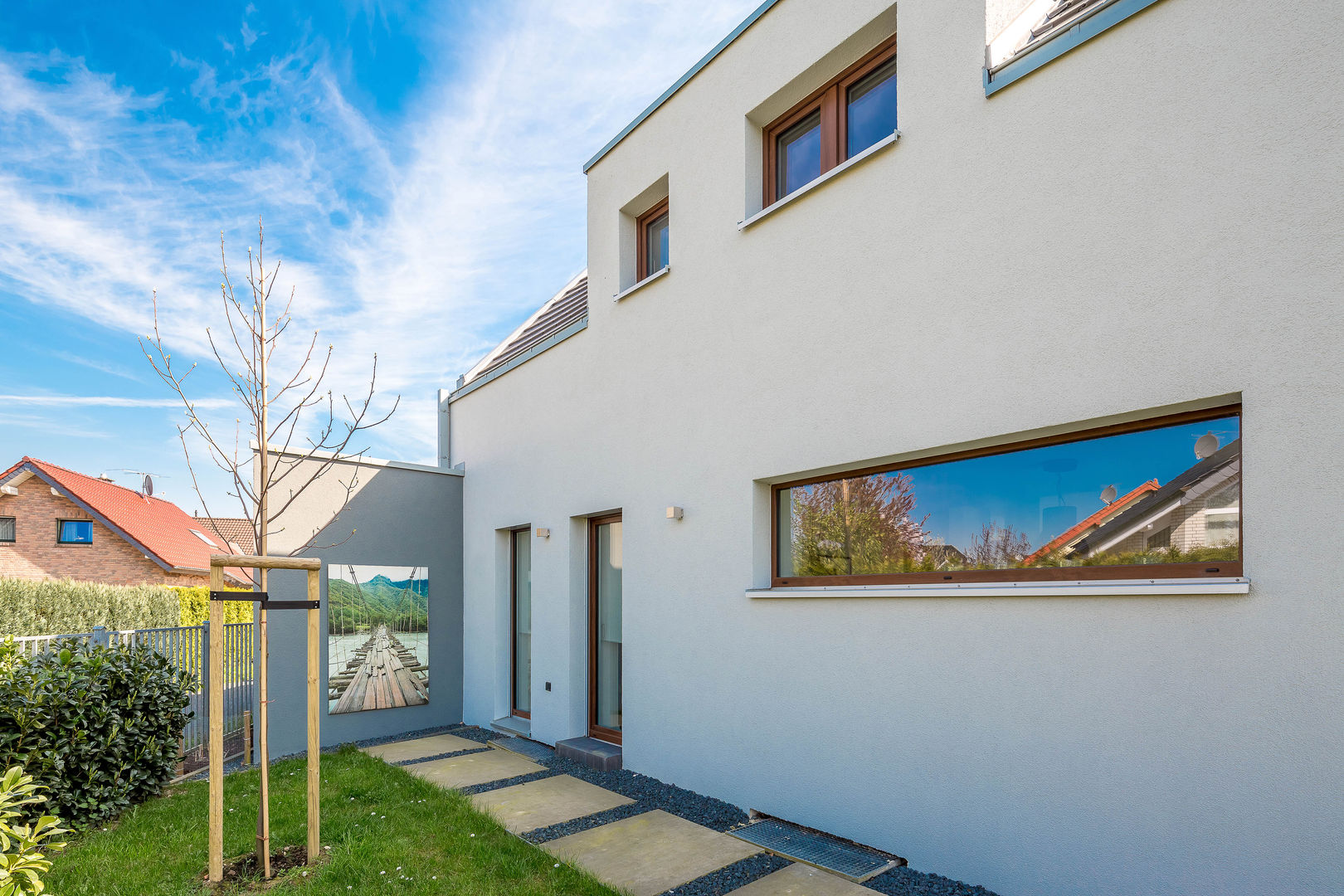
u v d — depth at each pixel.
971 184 4.41
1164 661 3.46
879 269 4.91
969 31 4.47
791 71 5.66
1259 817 3.15
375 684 9.16
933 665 4.40
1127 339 3.68
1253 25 3.35
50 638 6.51
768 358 5.71
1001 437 4.24
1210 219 3.44
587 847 4.83
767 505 5.86
